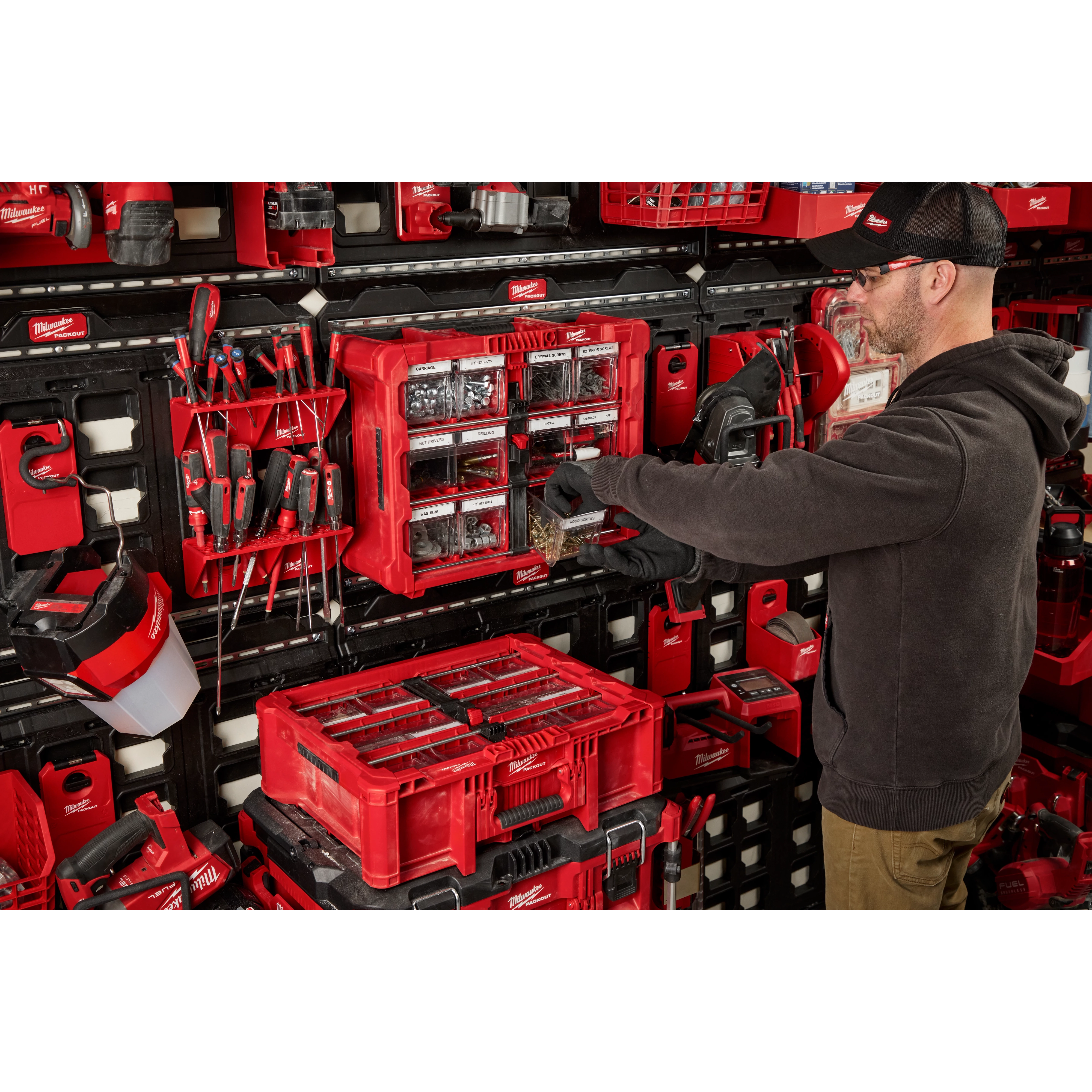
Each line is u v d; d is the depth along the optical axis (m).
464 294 3.01
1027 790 4.14
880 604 2.05
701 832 3.43
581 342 2.86
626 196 3.08
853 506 1.88
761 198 3.14
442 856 2.54
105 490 2.38
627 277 3.31
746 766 3.65
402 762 2.52
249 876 2.81
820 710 2.29
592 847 2.67
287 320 2.71
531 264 3.09
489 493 2.78
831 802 2.24
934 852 2.15
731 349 3.39
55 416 2.46
